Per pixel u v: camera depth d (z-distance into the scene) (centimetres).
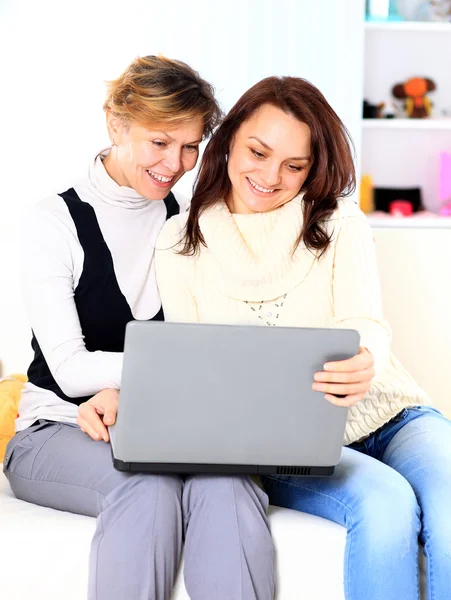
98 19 319
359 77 337
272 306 169
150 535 133
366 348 155
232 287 170
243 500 139
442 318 224
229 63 332
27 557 142
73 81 319
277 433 136
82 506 148
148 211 177
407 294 224
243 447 137
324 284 170
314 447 138
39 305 163
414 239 225
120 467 137
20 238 169
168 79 163
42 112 318
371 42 361
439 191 366
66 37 318
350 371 132
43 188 320
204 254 173
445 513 141
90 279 168
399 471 155
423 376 224
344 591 139
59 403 164
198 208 174
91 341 170
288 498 153
